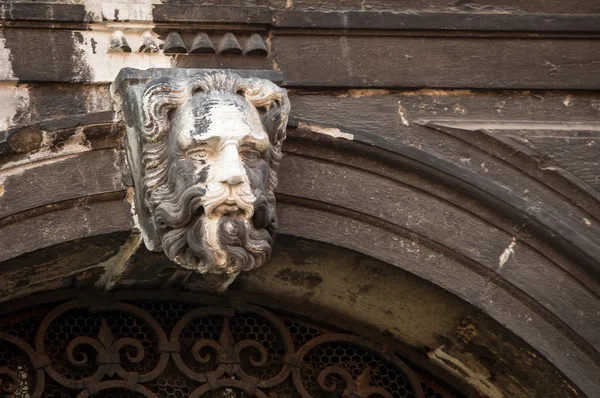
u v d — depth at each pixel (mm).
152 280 9914
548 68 10281
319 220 9664
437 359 10492
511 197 9852
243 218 8758
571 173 10047
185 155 8805
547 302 9836
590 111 10305
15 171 9195
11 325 9859
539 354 9805
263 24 9828
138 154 9023
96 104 9438
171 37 9625
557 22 10336
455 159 9930
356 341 10430
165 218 8812
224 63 9727
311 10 10000
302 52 9906
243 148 8852
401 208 9773
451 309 9961
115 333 10055
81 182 9266
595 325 9844
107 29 9555
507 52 10266
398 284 9922
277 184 9578
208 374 9945
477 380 10438
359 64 9969
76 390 9797
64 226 9219
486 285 9844
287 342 10234
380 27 10031
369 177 9773
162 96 8906
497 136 10016
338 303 10320
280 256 9820
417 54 10094
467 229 9852
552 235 9867
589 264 9875
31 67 9375
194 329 10219
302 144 9680
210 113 8812
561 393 9984
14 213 9117
